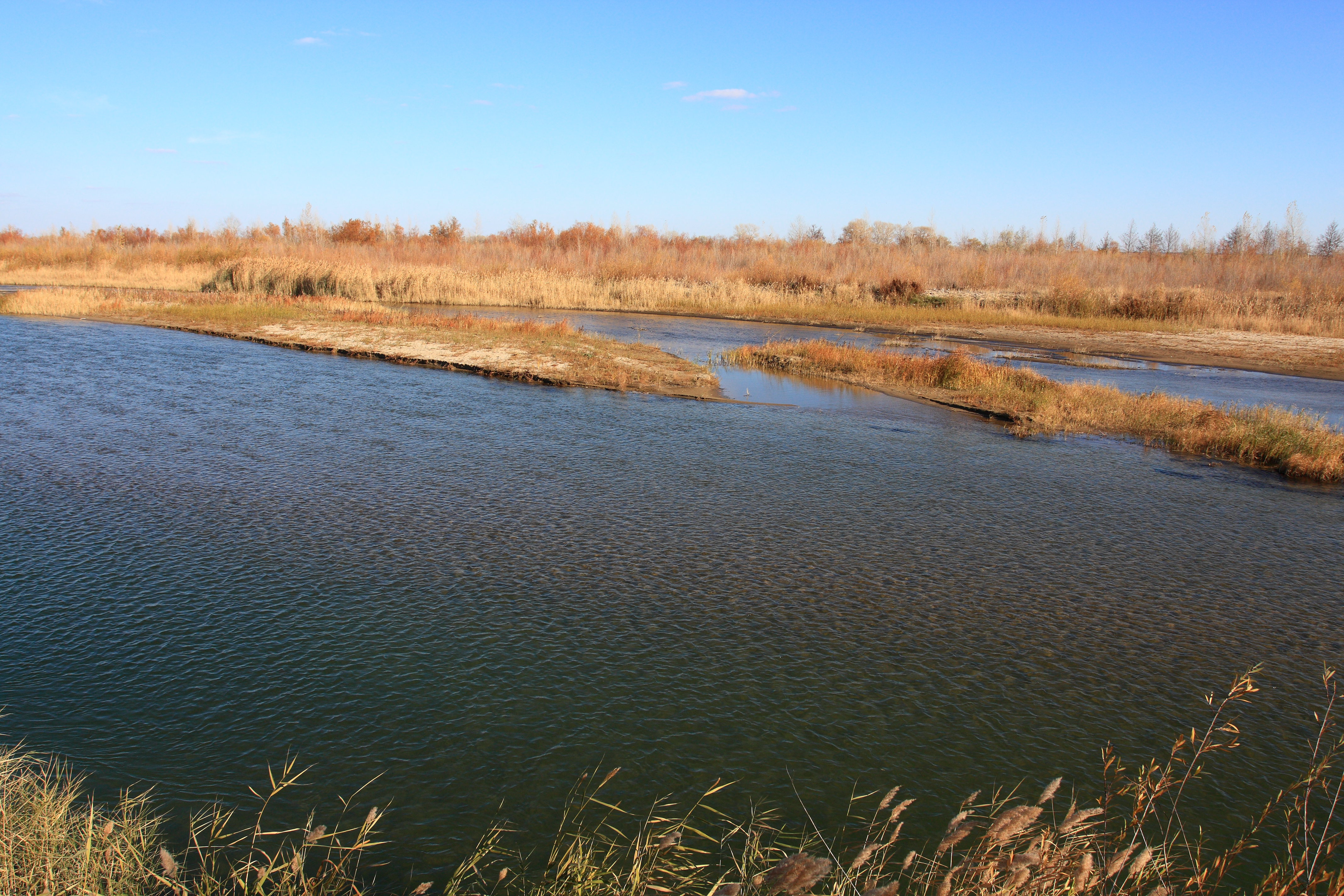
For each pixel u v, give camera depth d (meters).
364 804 4.28
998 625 6.59
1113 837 4.16
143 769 4.49
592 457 11.45
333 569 7.22
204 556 7.43
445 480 10.08
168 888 3.53
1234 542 8.83
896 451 12.51
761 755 4.80
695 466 11.16
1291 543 8.87
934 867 3.85
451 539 8.05
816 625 6.47
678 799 4.40
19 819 3.72
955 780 4.62
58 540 7.72
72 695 5.18
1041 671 5.87
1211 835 4.25
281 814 4.18
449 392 16.31
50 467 10.18
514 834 4.10
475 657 5.78
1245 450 13.05
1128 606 7.04
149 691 5.25
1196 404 16.53
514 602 6.67
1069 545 8.54
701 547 8.07
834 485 10.47
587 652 5.90
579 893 3.60
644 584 7.12
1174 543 8.73
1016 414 15.48
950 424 14.90
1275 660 6.15
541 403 15.48
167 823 4.05
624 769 4.63
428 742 4.81
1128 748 4.98
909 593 7.14
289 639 5.95
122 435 11.94
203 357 20.06
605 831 4.13
